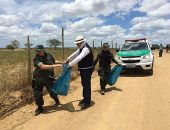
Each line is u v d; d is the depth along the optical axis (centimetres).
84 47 803
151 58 1489
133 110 787
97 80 1369
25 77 1039
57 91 821
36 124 698
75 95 1002
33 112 796
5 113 785
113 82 1065
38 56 764
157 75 1493
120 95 985
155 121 685
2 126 693
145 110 783
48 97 963
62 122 704
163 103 852
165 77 1408
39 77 770
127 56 1485
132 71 1631
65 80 816
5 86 948
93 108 820
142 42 1636
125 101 894
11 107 823
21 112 794
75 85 1210
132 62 1477
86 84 827
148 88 1107
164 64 2253
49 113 784
